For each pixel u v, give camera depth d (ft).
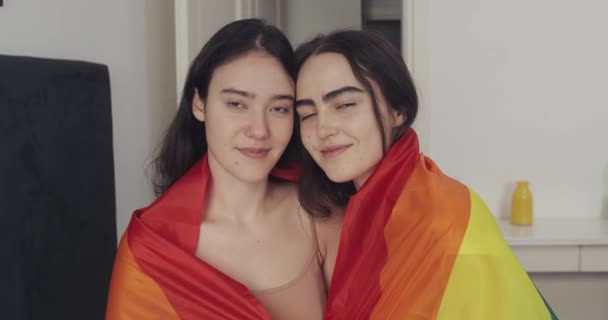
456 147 8.14
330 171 4.02
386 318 3.73
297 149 4.50
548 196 8.17
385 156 4.04
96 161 6.59
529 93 8.04
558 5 7.93
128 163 7.28
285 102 4.00
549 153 8.11
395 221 3.92
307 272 4.27
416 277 3.72
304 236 4.38
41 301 5.92
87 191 6.48
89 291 6.52
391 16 11.08
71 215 6.29
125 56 7.19
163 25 7.49
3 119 5.63
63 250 6.20
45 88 6.02
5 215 5.61
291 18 10.70
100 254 6.65
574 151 8.09
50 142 6.06
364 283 3.92
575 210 8.17
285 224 4.35
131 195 7.33
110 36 7.06
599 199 8.13
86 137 6.47
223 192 4.21
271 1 9.46
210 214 4.24
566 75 8.00
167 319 3.95
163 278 3.99
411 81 4.08
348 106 3.93
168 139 4.51
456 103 8.09
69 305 6.26
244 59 3.92
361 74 3.88
